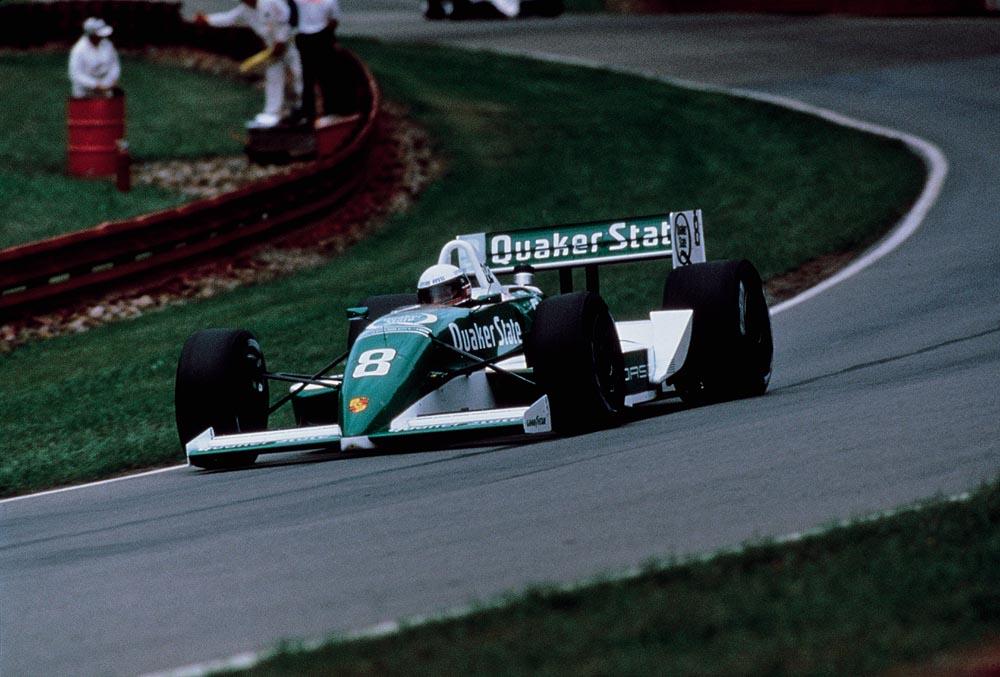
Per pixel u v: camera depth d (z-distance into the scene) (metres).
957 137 96.12
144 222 71.50
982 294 53.00
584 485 26.94
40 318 67.06
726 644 15.56
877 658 14.60
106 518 30.14
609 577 19.19
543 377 33.34
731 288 38.84
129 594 22.19
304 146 100.50
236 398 35.75
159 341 60.81
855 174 87.56
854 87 119.06
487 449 33.34
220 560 23.92
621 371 34.88
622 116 113.50
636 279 67.56
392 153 100.81
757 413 34.72
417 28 169.50
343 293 67.56
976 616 15.91
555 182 94.50
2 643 20.03
